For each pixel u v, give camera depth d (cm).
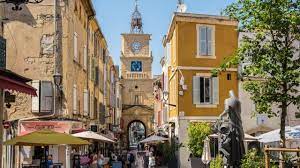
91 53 3472
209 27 3309
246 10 1541
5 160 2181
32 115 2294
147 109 8656
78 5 2795
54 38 2394
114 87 6488
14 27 2384
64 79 2394
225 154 1481
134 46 8862
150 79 8812
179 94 3253
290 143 2642
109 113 5388
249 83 1592
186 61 3272
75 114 2608
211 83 3284
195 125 2991
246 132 3180
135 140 10788
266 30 1577
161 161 3959
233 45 3325
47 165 1931
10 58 2367
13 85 1102
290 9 1523
